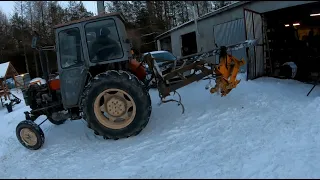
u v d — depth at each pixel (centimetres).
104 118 420
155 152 356
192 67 470
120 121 423
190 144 374
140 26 2439
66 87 431
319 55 852
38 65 661
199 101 570
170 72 460
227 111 502
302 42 913
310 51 855
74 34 425
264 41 860
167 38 1814
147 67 505
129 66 480
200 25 1143
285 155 321
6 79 791
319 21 1058
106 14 419
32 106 467
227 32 1018
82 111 417
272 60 879
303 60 834
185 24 1232
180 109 531
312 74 792
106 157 354
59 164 346
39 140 419
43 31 805
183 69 462
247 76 783
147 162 326
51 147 423
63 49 426
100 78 406
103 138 435
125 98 418
